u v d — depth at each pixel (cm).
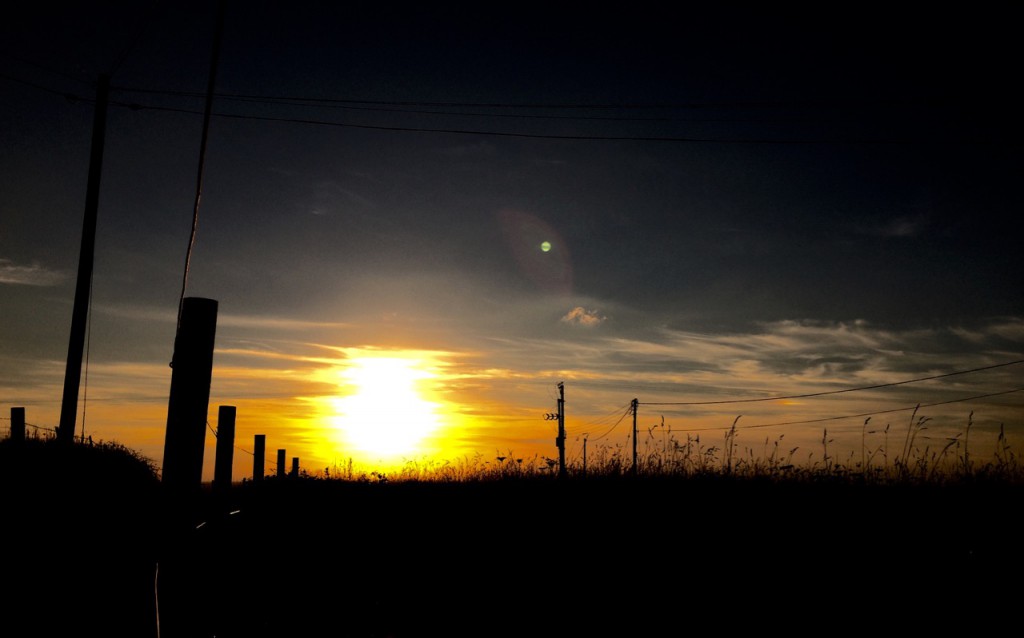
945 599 856
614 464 1534
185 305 434
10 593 670
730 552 1066
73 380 1673
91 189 1791
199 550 705
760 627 803
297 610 816
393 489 1623
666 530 1171
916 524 1127
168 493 418
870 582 924
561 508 1315
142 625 601
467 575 1009
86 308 1731
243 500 1528
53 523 913
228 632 688
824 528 1134
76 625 606
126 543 768
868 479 1348
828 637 766
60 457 1215
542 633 788
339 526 1290
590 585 971
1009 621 785
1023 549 993
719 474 1458
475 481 1644
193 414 426
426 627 793
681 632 790
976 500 1206
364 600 889
